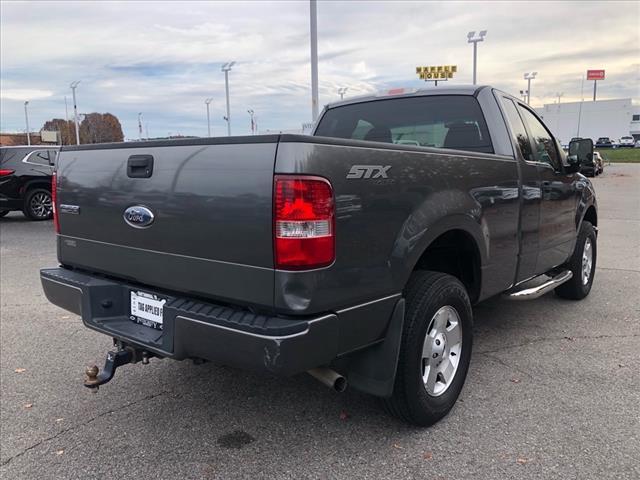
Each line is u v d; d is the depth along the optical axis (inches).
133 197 113.7
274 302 91.8
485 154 141.2
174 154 105.0
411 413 117.9
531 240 165.8
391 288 106.0
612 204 645.3
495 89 167.6
